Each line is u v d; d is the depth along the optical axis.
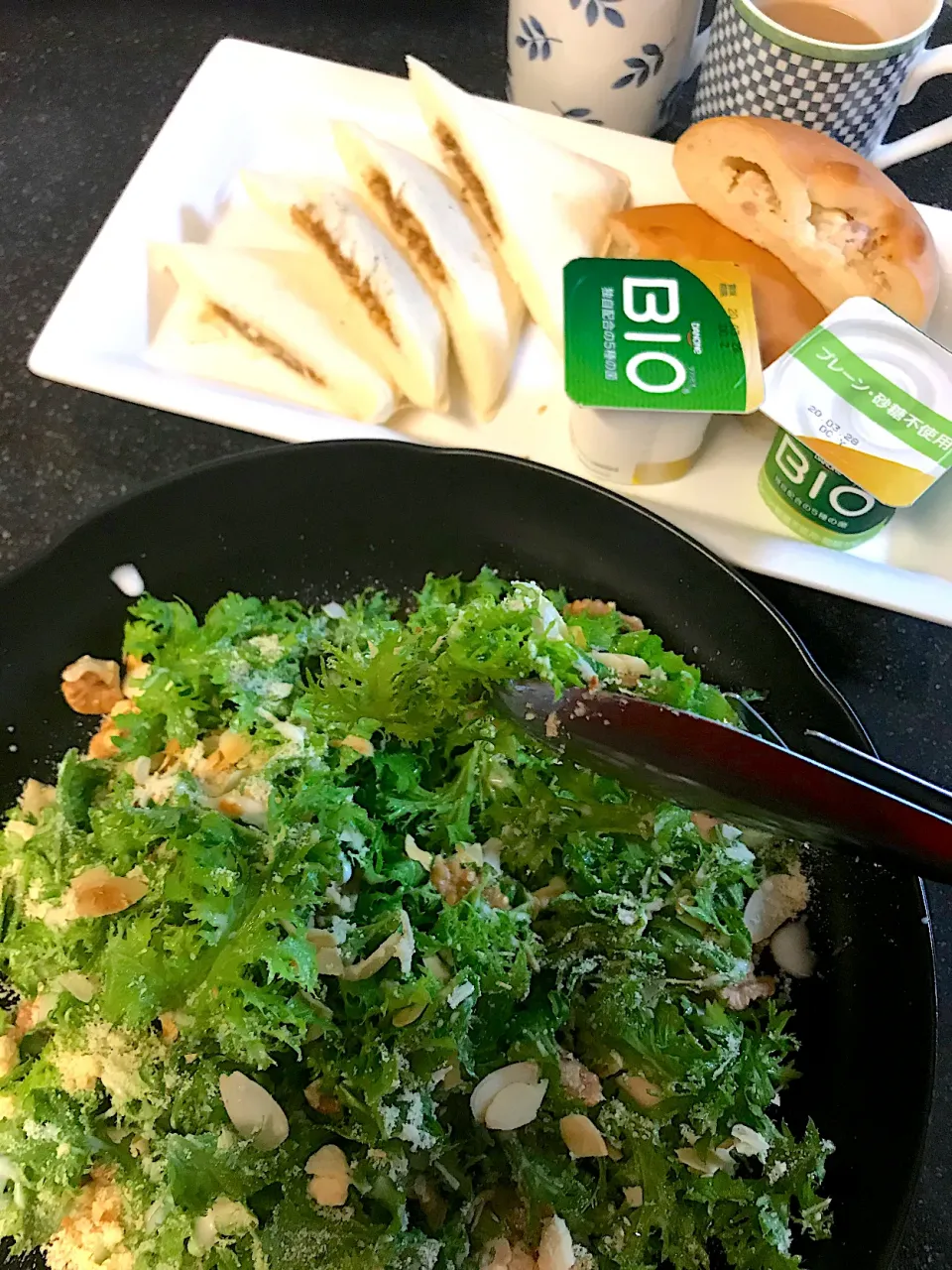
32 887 0.28
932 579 0.31
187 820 0.26
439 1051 0.24
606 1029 0.26
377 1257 0.22
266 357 0.35
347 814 0.26
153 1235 0.24
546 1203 0.24
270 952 0.23
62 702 0.30
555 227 0.35
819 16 0.34
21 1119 0.25
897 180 0.40
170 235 0.37
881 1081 0.26
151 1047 0.25
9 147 0.41
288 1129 0.24
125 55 0.43
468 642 0.25
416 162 0.36
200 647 0.30
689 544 0.30
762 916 0.28
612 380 0.28
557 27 0.36
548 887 0.27
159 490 0.30
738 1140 0.25
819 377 0.28
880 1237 0.24
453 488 0.31
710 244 0.33
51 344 0.33
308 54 0.43
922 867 0.20
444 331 0.35
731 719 0.28
